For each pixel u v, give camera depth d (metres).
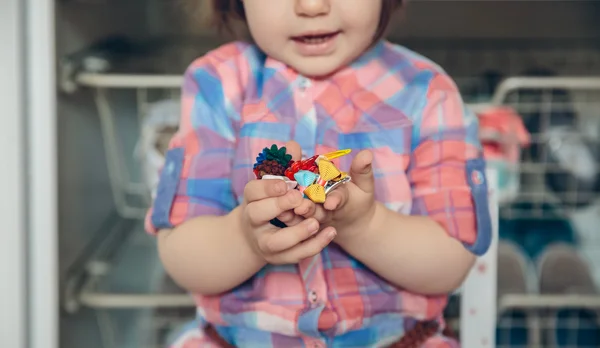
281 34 0.68
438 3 1.01
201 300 0.74
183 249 0.68
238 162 0.72
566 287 1.02
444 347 0.73
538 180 1.17
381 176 0.71
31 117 0.80
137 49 1.18
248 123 0.73
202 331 0.76
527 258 1.13
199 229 0.68
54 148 0.81
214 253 0.66
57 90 0.83
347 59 0.71
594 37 1.21
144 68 1.17
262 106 0.74
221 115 0.75
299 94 0.74
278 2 0.67
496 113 1.05
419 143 0.73
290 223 0.58
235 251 0.66
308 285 0.70
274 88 0.75
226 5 0.80
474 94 1.20
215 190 0.72
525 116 1.16
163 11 1.15
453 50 1.24
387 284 0.71
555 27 1.16
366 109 0.73
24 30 0.79
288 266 0.71
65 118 0.88
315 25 0.67
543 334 1.09
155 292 1.02
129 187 1.16
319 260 0.70
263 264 0.66
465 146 0.73
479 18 1.11
